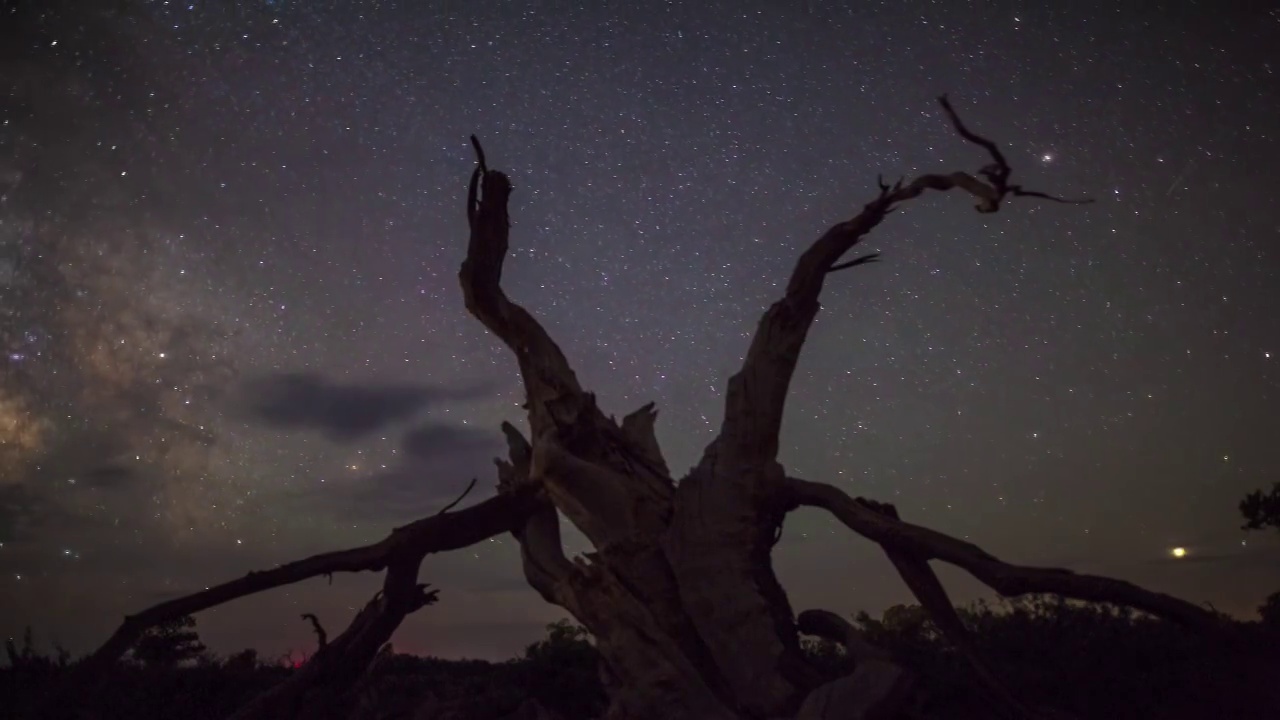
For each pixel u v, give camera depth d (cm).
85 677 865
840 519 940
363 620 1003
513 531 1048
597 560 883
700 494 958
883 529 905
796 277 1020
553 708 965
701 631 894
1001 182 802
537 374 1027
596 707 970
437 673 1204
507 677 1052
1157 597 780
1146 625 1035
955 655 1016
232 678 1094
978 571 846
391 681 1084
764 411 984
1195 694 848
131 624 874
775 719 799
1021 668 963
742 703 843
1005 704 848
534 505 1035
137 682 1022
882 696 668
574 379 1038
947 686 873
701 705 768
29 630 1058
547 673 1017
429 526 986
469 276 1035
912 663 954
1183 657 950
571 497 937
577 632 1139
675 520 954
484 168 1040
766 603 905
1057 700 888
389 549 966
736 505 950
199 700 1011
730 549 931
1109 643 984
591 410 1000
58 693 866
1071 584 799
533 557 1009
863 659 739
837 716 670
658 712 768
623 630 815
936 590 899
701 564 924
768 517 967
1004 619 1127
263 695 932
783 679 850
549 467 940
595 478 930
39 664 1005
